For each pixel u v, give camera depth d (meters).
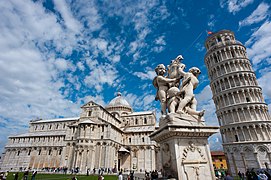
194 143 6.16
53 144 86.12
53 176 42.03
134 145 80.50
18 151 89.62
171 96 7.48
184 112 6.95
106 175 47.62
